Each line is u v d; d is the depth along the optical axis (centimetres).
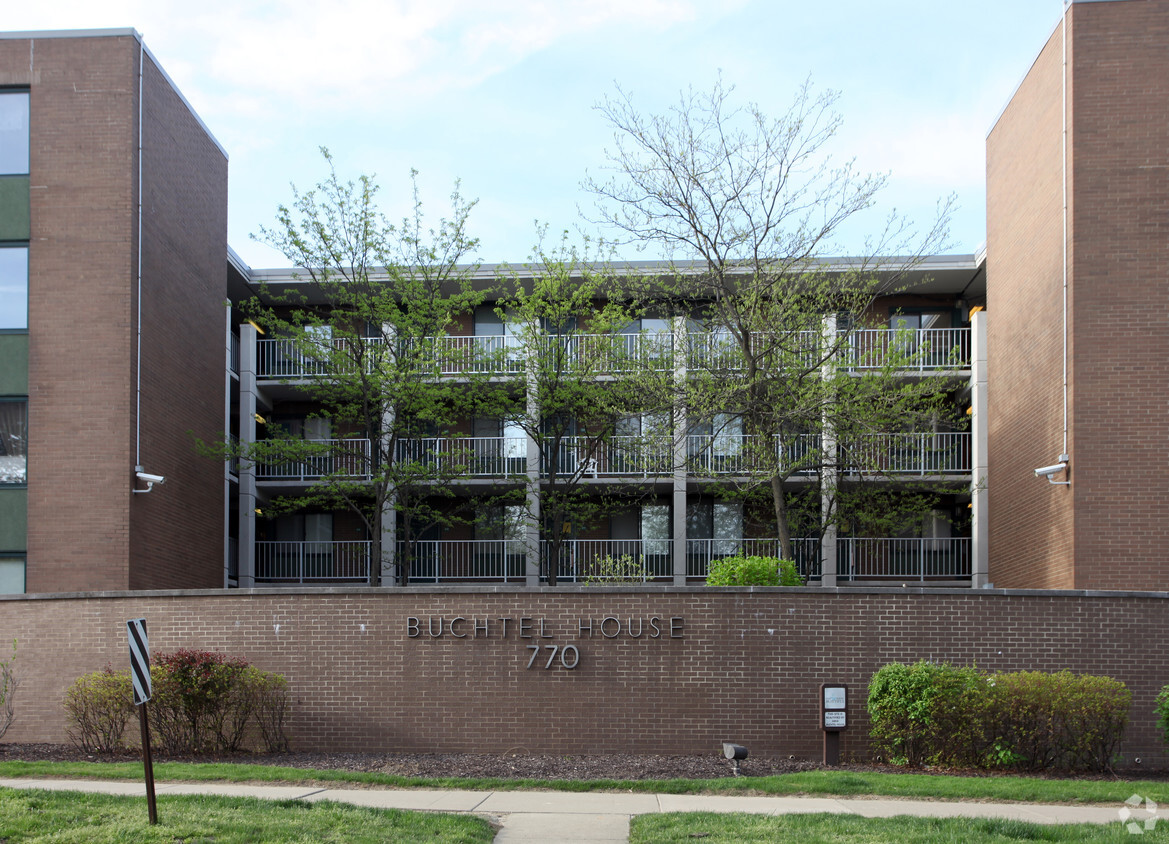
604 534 2952
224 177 2769
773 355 2012
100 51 2191
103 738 1543
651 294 2703
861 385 2186
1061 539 2050
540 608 1560
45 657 1630
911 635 1532
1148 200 1992
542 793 1195
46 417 2119
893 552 2908
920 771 1387
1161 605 1529
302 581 2864
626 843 927
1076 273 2009
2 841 862
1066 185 2044
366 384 2294
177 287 2411
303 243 2252
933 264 2812
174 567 2344
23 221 2166
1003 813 1078
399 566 2852
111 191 2159
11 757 1455
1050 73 2144
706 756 1493
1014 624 1530
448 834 926
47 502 2098
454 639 1562
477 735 1541
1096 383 1988
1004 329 2458
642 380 2133
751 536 2919
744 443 2381
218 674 1493
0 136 2184
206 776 1243
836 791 1199
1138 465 1955
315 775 1259
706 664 1537
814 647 1535
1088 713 1415
